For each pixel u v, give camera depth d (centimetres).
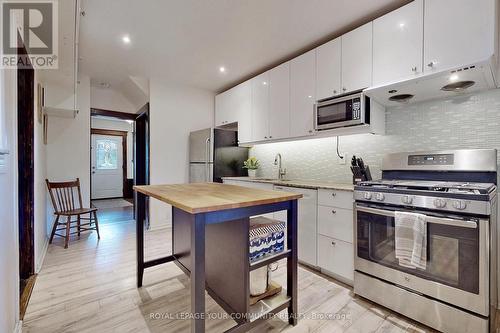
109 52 299
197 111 441
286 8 212
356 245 200
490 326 148
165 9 214
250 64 334
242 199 145
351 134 257
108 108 446
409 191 169
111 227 409
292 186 266
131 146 791
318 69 263
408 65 192
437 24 177
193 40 268
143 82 399
